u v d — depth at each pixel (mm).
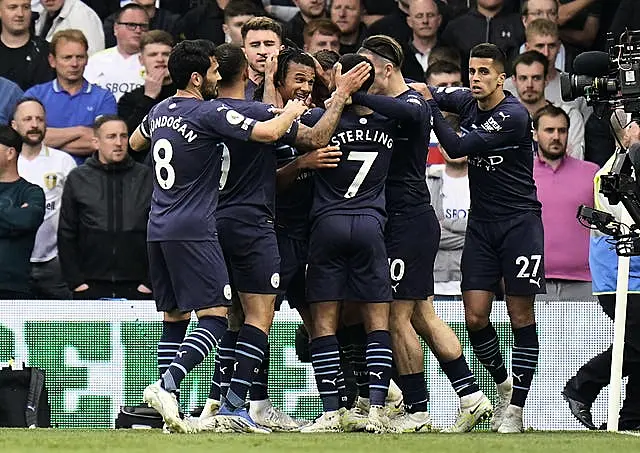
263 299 25656
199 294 24484
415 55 38906
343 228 25812
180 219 24484
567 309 34344
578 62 25453
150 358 34500
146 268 36281
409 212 26844
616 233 25719
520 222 27250
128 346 34500
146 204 36219
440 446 20500
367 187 26141
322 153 25703
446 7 39000
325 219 26031
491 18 38906
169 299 25312
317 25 38344
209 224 24609
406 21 38875
